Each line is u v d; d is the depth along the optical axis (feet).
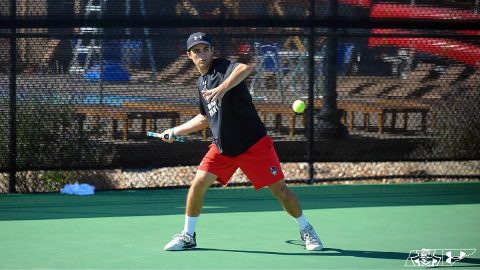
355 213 76.28
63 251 57.67
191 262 53.93
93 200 83.61
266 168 56.59
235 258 55.21
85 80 87.04
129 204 81.10
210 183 57.52
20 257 55.52
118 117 88.02
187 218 58.39
